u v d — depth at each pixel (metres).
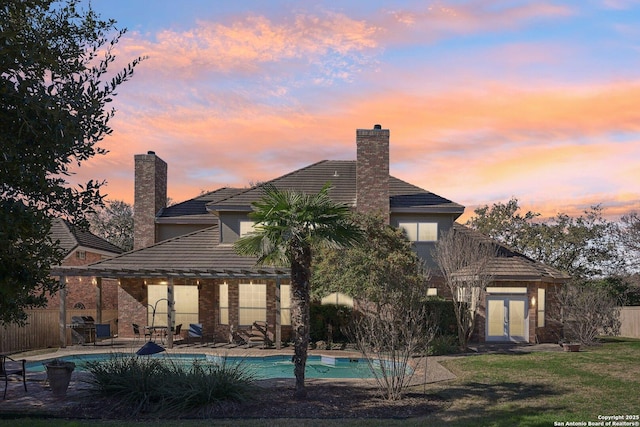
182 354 21.38
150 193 31.28
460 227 31.47
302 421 10.72
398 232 23.73
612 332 31.38
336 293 25.84
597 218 42.16
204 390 11.96
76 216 7.07
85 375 16.08
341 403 12.35
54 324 24.06
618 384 14.62
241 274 23.61
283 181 30.17
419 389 14.08
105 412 11.43
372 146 28.02
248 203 27.91
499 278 25.69
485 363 18.61
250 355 21.09
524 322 26.17
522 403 12.29
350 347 23.25
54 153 6.22
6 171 5.82
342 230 13.31
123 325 27.09
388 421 10.72
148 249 27.05
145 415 11.27
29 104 5.62
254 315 26.48
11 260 5.89
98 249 33.69
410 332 14.20
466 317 23.64
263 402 12.33
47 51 6.14
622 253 40.78
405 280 22.56
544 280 27.00
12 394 13.21
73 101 6.41
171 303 23.66
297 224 13.05
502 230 43.84
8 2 6.14
